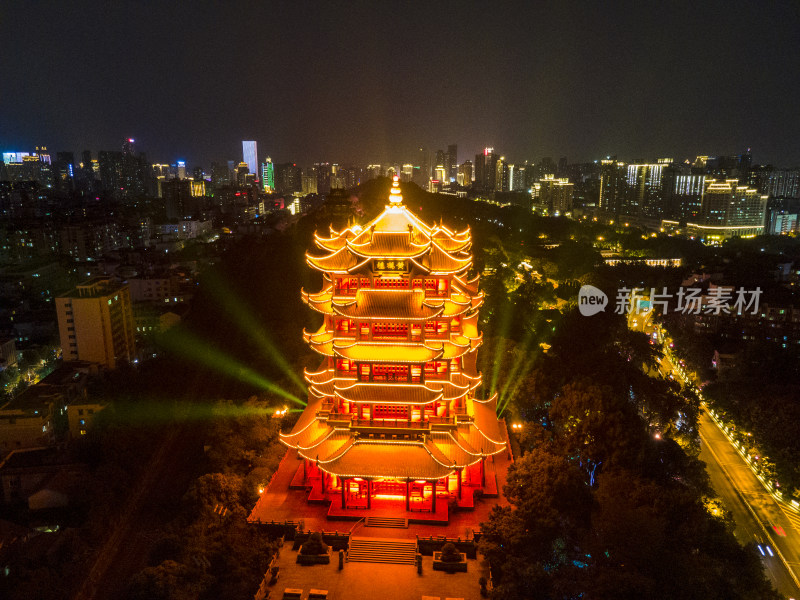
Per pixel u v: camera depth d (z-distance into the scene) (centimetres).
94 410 11281
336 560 6275
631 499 6462
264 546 6350
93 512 8394
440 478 6569
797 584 7862
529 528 6162
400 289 6806
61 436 11494
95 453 9988
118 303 14412
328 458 6681
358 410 6894
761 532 8838
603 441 7669
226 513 7056
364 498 6981
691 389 11312
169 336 14725
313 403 8062
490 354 10581
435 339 6900
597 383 8606
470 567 6169
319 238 7300
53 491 8956
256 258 19425
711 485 9975
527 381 9456
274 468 7900
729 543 6606
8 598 6681
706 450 11125
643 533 5584
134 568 7906
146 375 12512
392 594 5778
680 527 6188
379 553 6303
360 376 6825
